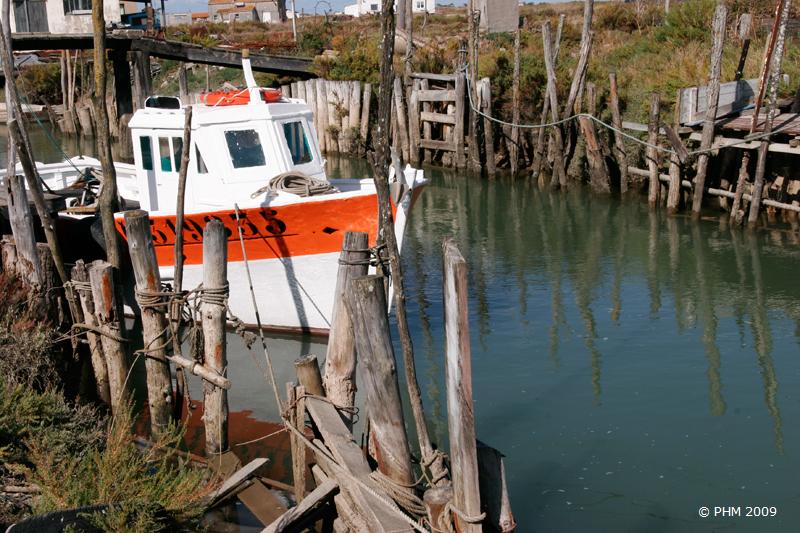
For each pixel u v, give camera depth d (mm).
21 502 5816
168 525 5613
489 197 19984
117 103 26453
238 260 10375
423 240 16250
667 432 8031
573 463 7512
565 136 20469
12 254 9375
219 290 7465
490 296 12461
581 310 11656
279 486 6961
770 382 9078
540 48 26766
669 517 6664
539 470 7410
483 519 4734
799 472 7250
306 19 55219
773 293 12055
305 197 9891
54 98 40625
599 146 19078
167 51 25438
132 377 9719
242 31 48812
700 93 16734
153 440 8031
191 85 36688
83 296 8539
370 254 6793
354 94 26625
